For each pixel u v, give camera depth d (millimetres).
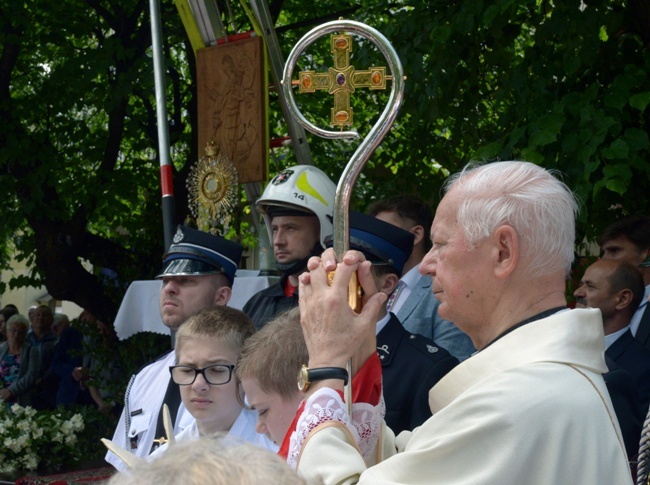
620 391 3969
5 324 16328
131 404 4828
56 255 12727
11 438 7027
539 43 7539
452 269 2586
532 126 7117
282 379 3170
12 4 12445
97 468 6902
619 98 6887
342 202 2736
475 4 7617
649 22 7336
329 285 2684
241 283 6539
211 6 8078
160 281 7156
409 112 8336
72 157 13305
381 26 9992
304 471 2396
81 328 11594
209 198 7914
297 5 14141
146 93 12445
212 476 1157
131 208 13172
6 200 12898
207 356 3877
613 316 5250
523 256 2518
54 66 13125
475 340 2639
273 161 9859
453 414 2301
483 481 2182
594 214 7539
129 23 12555
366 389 2777
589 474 2195
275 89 8148
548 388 2279
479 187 2586
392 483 2234
